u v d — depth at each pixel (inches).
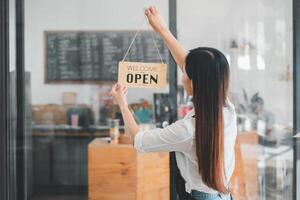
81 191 133.6
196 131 76.8
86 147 133.1
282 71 127.9
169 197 127.0
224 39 127.0
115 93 89.0
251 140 129.0
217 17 126.6
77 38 131.3
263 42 127.4
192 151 79.2
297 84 127.9
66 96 132.7
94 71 132.3
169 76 128.7
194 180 80.9
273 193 129.8
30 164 133.3
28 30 130.4
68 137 134.0
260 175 129.7
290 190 129.5
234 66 127.5
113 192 130.0
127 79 97.2
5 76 126.3
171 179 126.7
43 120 132.9
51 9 130.6
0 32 125.3
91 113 133.5
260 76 128.0
